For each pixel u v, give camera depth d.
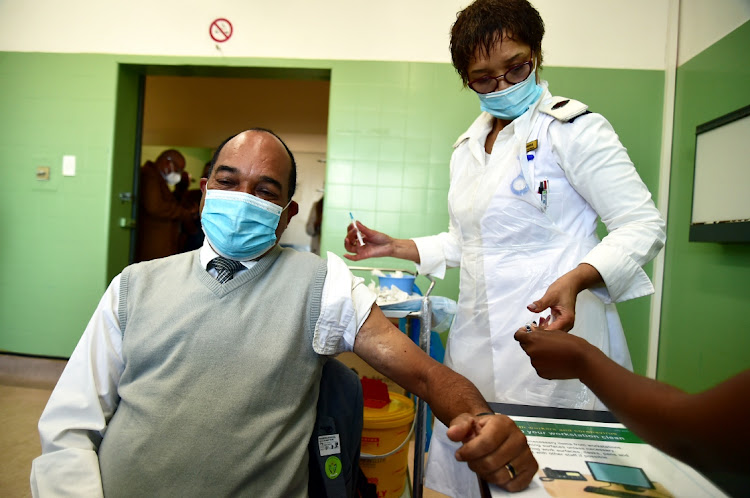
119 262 3.42
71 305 3.29
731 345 2.21
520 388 1.20
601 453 0.70
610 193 1.11
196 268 1.05
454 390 0.87
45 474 0.92
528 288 1.21
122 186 3.39
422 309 1.44
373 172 3.07
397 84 3.05
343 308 1.02
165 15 3.20
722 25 2.39
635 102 2.91
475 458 0.62
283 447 0.94
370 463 1.56
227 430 0.91
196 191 4.64
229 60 3.14
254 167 1.07
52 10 3.28
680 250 2.69
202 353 0.95
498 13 1.11
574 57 2.93
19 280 3.32
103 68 3.25
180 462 0.89
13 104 3.31
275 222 1.07
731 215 2.17
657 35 2.88
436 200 3.04
